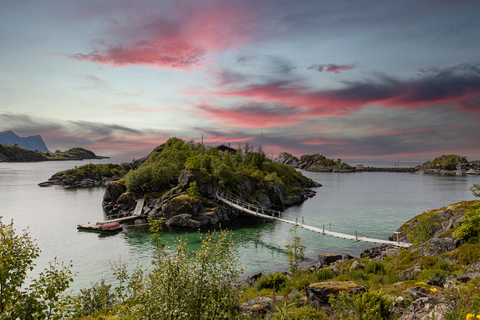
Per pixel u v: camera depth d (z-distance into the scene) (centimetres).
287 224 6969
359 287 1340
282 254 4431
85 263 4003
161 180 8925
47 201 10156
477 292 677
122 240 5288
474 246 1869
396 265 2209
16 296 853
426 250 2397
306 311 1133
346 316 999
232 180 9019
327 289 1332
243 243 5109
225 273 998
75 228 6238
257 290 2139
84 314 1630
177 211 6912
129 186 8694
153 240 1213
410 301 1059
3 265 825
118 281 3288
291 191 11456
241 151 14938
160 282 929
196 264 970
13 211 8212
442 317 675
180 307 863
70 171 17662
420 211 8725
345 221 7300
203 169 8981
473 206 2305
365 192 14138
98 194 12256
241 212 8306
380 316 948
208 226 6638
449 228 2856
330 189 15575
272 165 14362
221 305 916
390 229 6378
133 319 936
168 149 14888
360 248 4803
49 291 920
